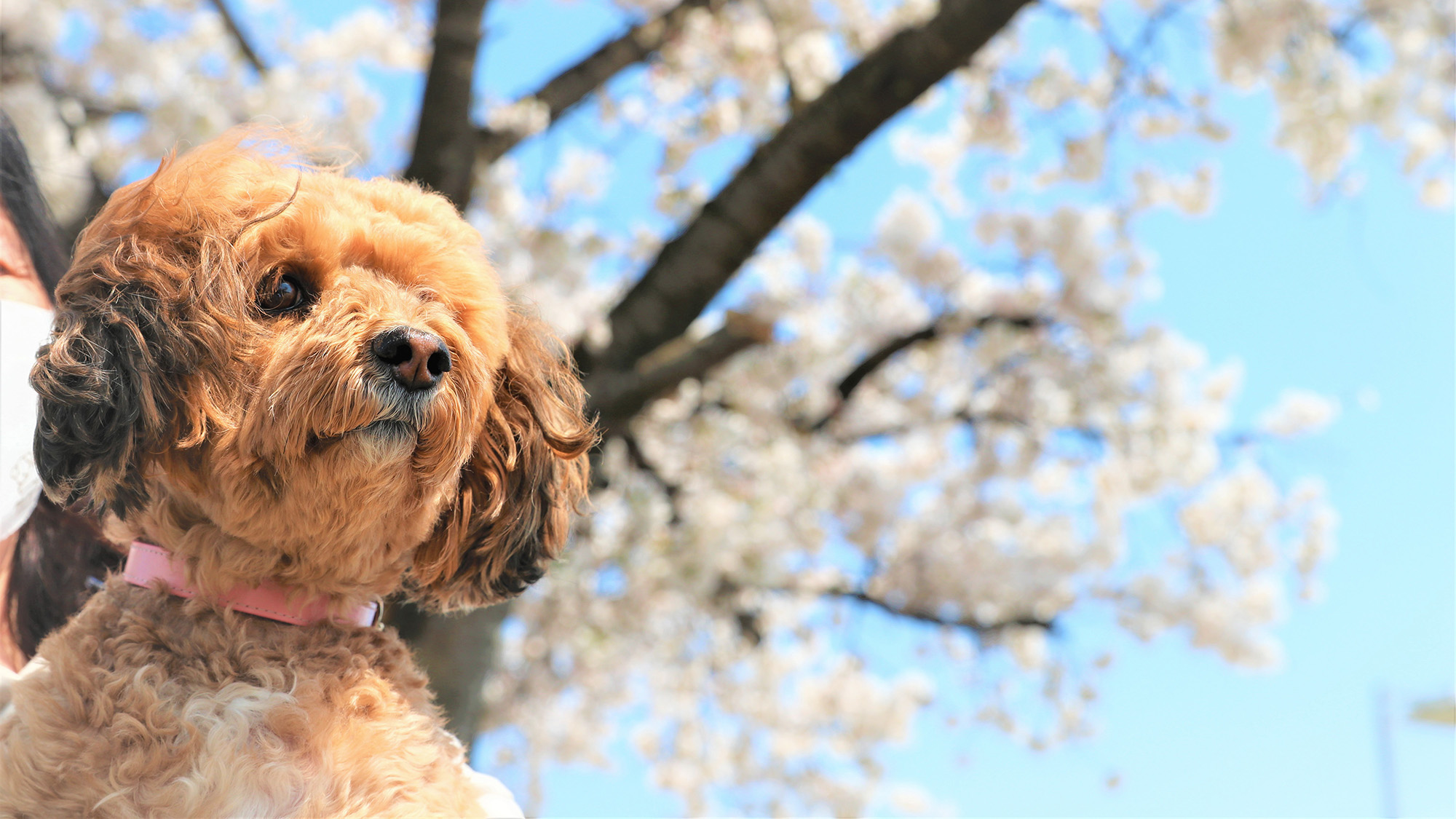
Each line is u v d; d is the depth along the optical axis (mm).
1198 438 8289
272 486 1548
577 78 5938
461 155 4301
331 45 7707
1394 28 7059
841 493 8062
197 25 6969
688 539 6789
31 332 1719
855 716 8172
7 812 1354
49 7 6137
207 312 1524
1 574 1825
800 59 7051
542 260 6668
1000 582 8016
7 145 1863
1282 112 7078
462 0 4355
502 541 2016
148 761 1384
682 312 4844
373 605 1801
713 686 8555
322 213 1619
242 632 1564
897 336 8078
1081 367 8078
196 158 1676
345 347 1518
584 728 8742
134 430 1515
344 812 1423
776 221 4781
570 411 2145
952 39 4402
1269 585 8766
